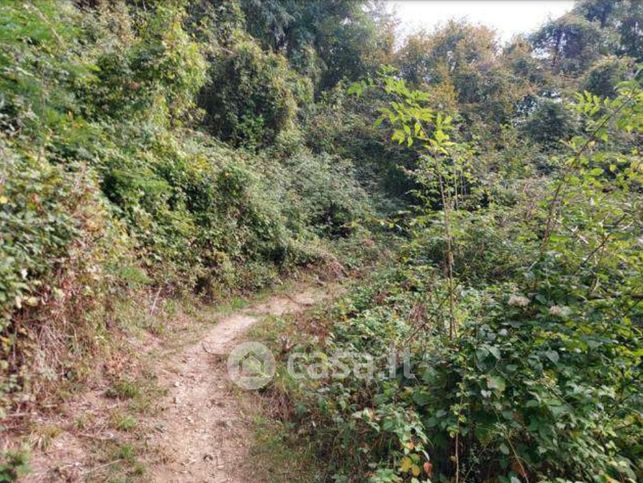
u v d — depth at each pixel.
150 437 3.37
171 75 7.22
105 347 4.04
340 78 19.58
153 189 6.20
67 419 3.19
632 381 3.14
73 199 4.00
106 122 6.43
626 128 3.16
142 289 5.52
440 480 3.06
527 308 3.09
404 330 4.46
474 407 3.08
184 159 7.33
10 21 4.77
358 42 19.53
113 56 6.71
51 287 3.48
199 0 12.41
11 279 3.04
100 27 7.69
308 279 9.07
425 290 5.01
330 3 19.03
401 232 11.83
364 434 3.48
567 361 2.92
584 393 2.76
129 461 3.04
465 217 5.70
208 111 11.91
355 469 3.34
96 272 4.05
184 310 6.02
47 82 5.25
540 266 3.10
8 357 3.08
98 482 2.77
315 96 18.16
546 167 11.76
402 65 19.84
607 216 3.13
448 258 4.22
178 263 6.49
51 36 5.30
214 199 7.79
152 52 7.05
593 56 19.56
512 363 3.02
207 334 5.59
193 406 3.95
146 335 4.93
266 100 12.48
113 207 5.03
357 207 12.48
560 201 3.38
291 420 4.05
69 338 3.66
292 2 17.19
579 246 3.13
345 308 6.21
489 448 3.11
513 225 5.72
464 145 5.10
